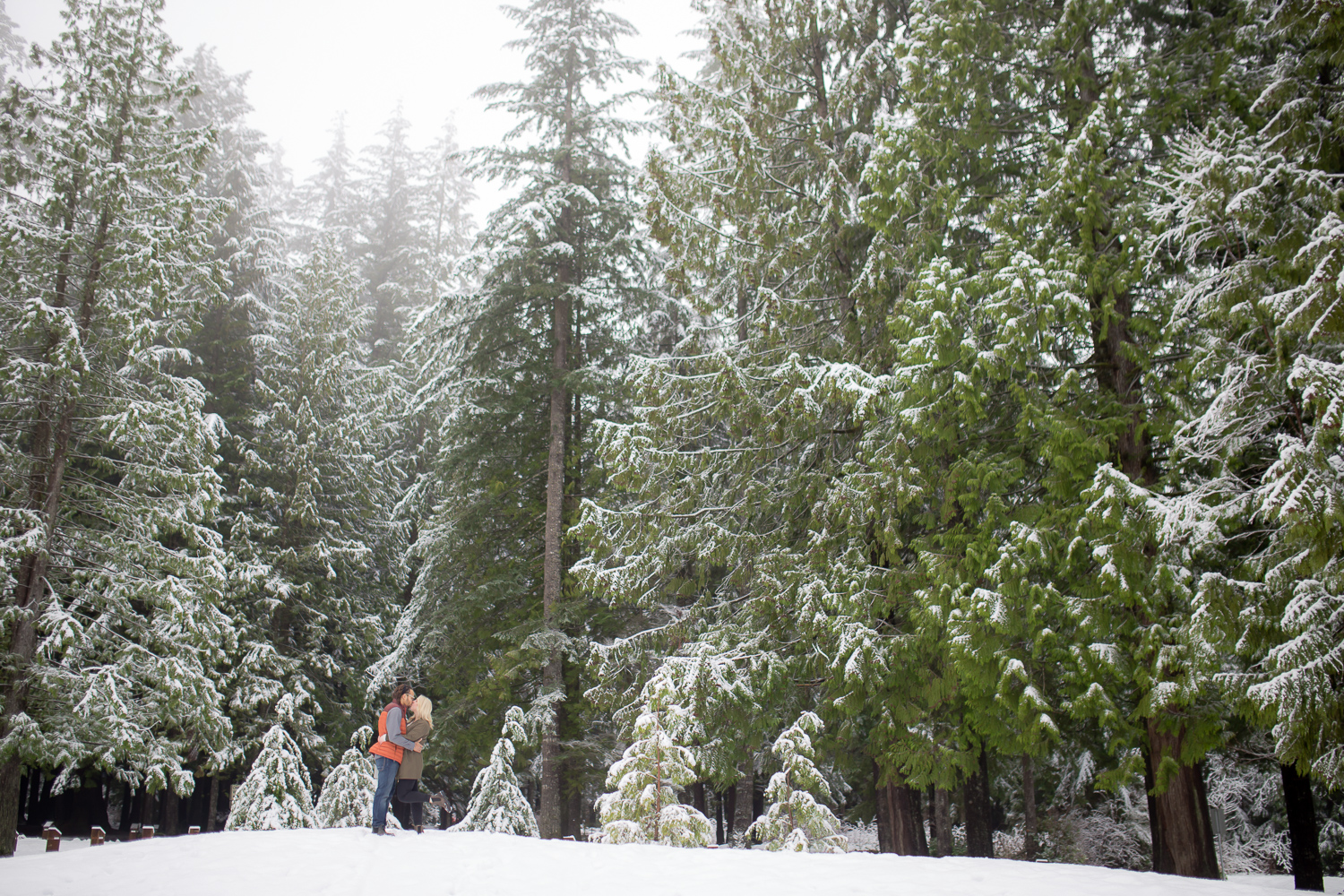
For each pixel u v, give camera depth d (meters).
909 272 14.05
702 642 14.21
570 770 19.11
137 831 10.22
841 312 16.03
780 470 16.42
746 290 18.20
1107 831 20.08
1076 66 12.85
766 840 12.48
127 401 16.45
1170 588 9.95
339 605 22.84
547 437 21.28
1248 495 9.18
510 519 20.88
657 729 12.49
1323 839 17.98
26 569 15.45
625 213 20.59
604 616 19.47
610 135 21.64
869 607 12.86
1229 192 9.22
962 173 14.39
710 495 16.06
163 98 17.66
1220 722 10.32
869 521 13.70
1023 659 11.22
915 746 12.24
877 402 13.03
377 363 32.06
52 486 15.75
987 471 11.87
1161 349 11.93
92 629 15.73
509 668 17.59
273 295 28.12
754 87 16.31
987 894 7.53
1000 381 13.00
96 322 16.28
